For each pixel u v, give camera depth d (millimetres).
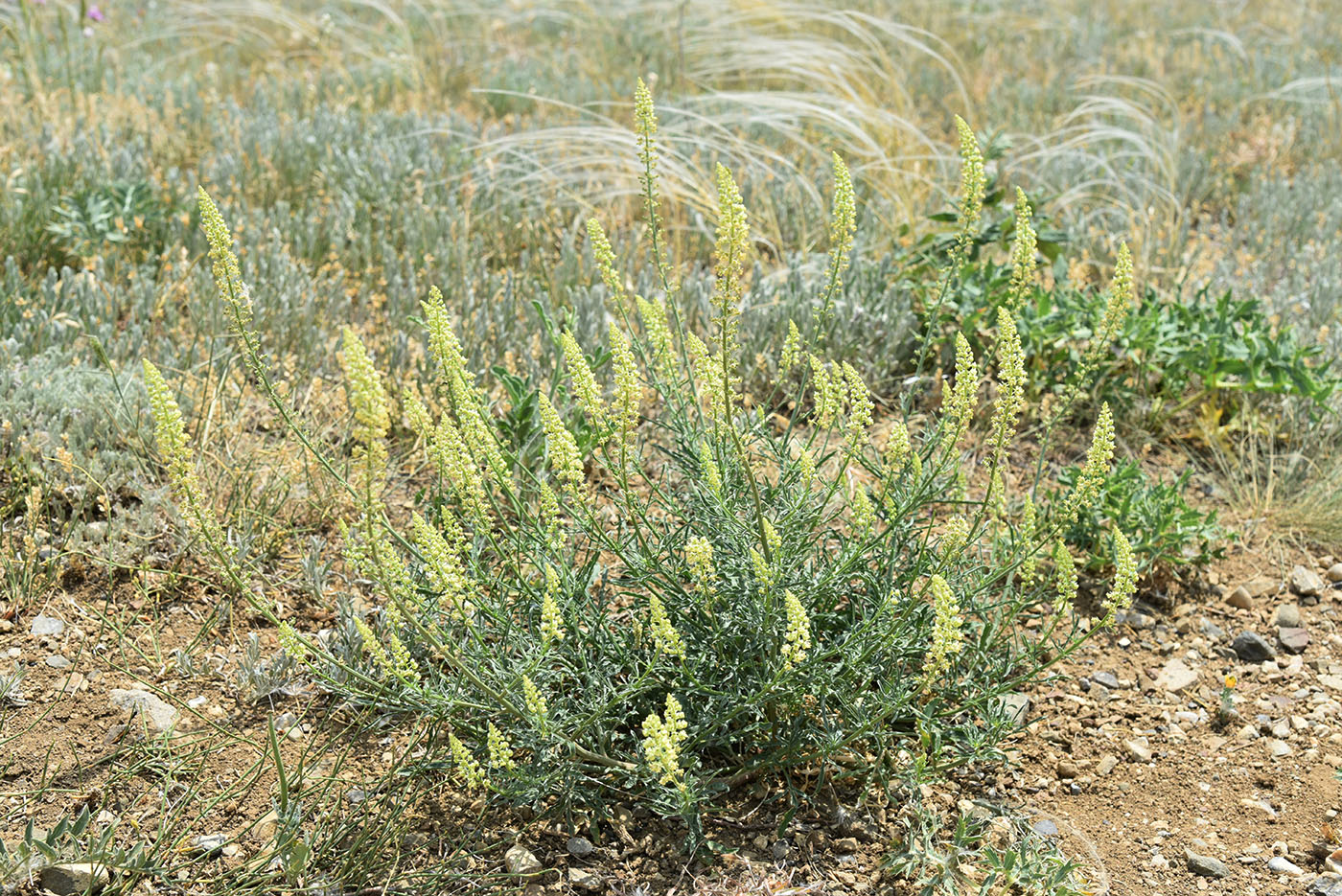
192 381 4340
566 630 2963
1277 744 3295
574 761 2807
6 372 4137
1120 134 7016
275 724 3170
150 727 3113
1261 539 4250
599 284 5504
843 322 4992
